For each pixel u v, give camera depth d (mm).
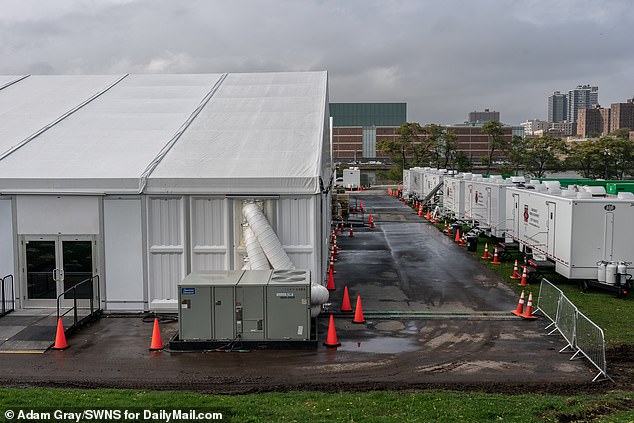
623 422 9539
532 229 23609
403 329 15688
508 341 14633
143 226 17156
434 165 103438
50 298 17453
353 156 166375
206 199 17125
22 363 13180
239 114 22188
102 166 17844
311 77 26328
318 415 9727
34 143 19734
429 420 9531
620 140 78000
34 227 17328
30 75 27906
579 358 13352
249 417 9656
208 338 14023
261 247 16484
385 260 26469
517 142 91562
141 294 17281
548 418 9711
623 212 19375
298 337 14039
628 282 19234
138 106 23344
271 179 16984
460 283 21438
